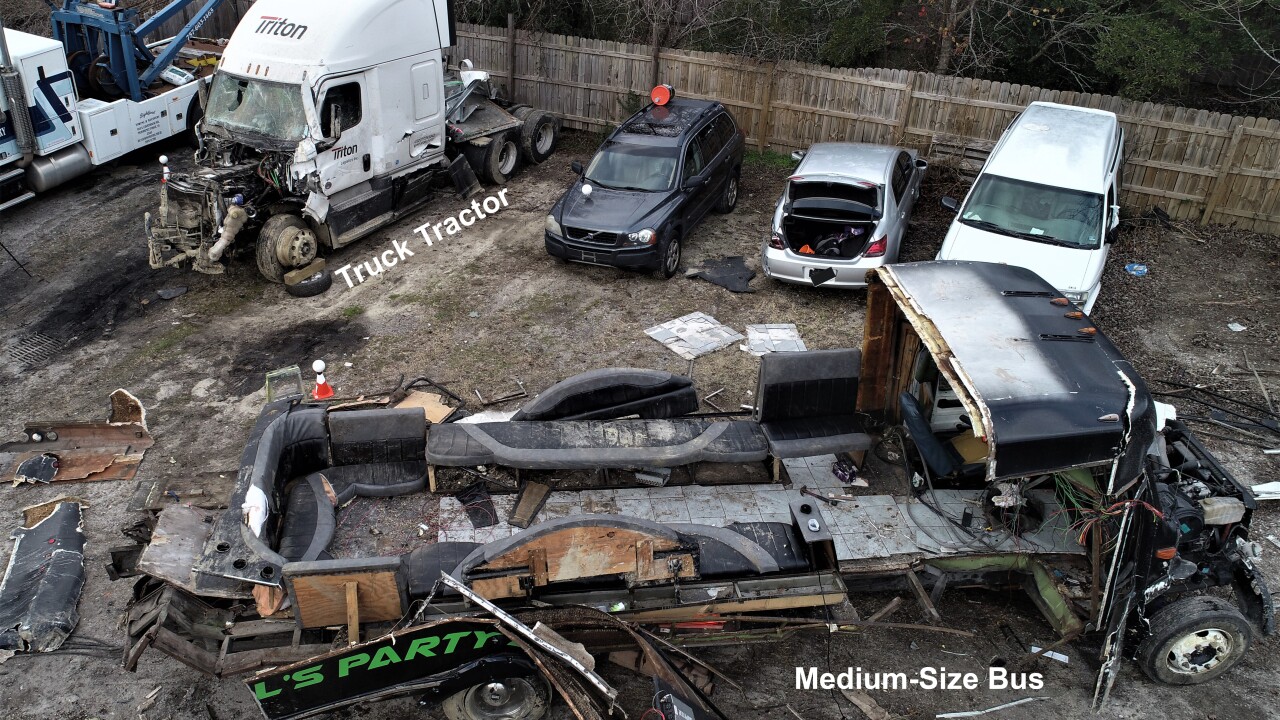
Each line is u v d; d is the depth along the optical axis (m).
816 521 6.04
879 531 6.38
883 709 5.96
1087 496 5.87
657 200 11.27
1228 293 11.24
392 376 9.45
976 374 5.60
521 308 10.85
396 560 5.30
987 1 14.42
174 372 9.54
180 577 5.33
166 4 18.22
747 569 5.93
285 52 10.82
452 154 13.90
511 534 6.27
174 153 15.19
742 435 7.04
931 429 6.91
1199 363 9.80
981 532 6.32
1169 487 6.11
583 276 11.66
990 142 13.88
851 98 14.69
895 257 11.19
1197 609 5.83
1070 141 11.22
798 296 11.19
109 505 7.62
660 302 11.02
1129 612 5.97
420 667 5.17
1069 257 9.88
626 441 6.89
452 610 5.53
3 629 6.31
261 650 5.41
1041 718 5.92
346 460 6.75
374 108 11.52
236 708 5.92
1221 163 12.60
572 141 16.42
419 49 11.98
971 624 6.68
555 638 5.12
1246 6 12.70
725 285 11.39
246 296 11.10
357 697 5.21
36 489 7.79
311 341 10.15
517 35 16.39
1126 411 5.34
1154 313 10.80
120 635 6.41
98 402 9.02
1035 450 5.25
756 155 15.63
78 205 13.23
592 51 15.90
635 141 11.99
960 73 15.12
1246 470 8.16
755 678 6.23
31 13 17.30
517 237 12.71
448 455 6.57
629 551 5.66
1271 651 6.44
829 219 10.90
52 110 12.43
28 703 5.90
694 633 5.96
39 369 9.55
